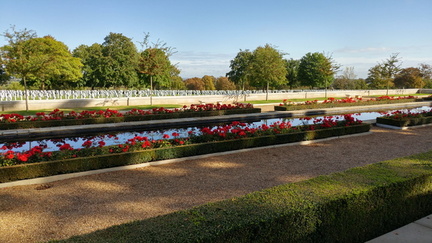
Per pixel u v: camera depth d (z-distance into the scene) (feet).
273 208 11.01
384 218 13.64
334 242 12.08
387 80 130.00
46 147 36.37
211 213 10.67
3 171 21.53
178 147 28.91
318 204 11.37
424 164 17.34
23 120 44.68
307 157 30.27
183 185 22.04
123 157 26.13
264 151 32.63
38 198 19.45
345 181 14.08
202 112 58.85
